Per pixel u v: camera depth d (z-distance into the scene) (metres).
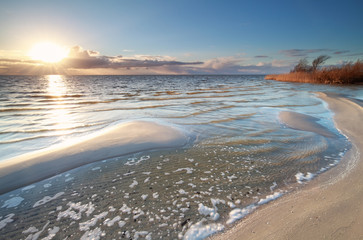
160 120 8.19
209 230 2.34
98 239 2.23
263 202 2.88
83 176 3.76
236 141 5.77
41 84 36.97
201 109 11.07
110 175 3.79
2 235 2.31
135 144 5.41
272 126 7.43
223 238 2.21
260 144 5.51
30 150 5.29
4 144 5.70
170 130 6.70
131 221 2.52
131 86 32.94
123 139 5.76
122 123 7.56
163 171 3.94
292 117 8.90
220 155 4.75
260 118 8.74
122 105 12.66
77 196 3.11
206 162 4.36
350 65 32.53
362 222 2.33
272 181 3.50
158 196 3.07
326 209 2.61
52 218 2.61
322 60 45.09
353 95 17.36
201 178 3.64
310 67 47.69
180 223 2.46
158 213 2.67
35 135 6.54
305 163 4.25
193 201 2.93
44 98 16.22
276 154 4.79
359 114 9.09
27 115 9.48
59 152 4.83
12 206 2.87
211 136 6.22
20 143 5.79
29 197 3.10
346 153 4.79
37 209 2.80
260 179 3.58
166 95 18.88
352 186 3.20
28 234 2.33
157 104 13.04
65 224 2.50
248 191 3.18
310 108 11.47
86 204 2.90
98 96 17.97
